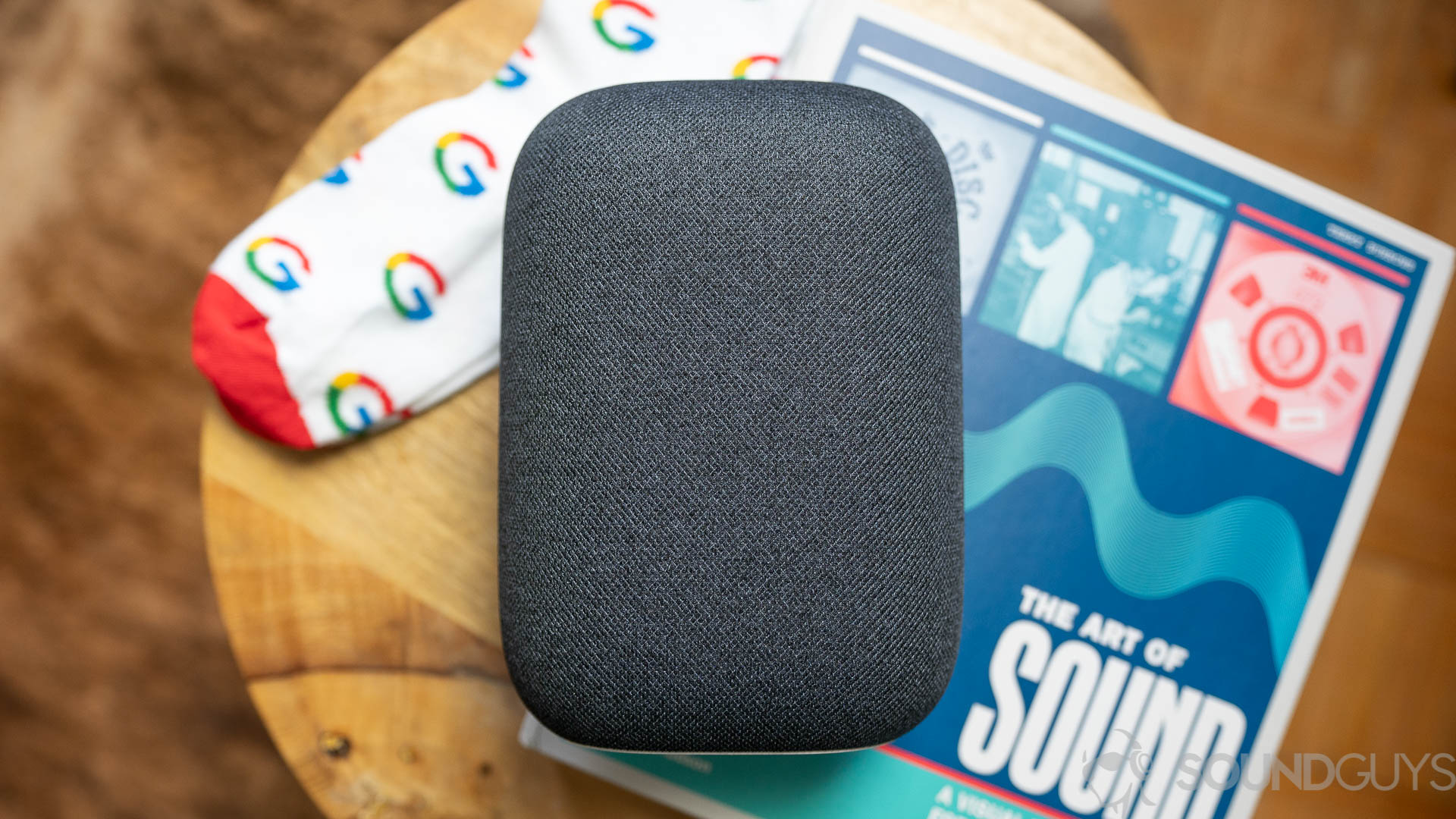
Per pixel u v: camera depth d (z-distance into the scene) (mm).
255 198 865
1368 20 776
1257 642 674
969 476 669
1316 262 688
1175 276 680
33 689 851
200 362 609
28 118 866
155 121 865
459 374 631
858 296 461
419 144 626
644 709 448
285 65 864
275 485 620
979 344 672
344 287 622
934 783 648
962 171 671
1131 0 793
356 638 616
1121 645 667
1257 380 683
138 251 861
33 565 851
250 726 854
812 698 450
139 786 848
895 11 666
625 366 454
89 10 869
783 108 479
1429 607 687
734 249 459
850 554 453
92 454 854
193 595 855
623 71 643
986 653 661
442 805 615
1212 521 676
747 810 630
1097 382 675
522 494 464
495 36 645
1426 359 707
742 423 453
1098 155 677
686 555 448
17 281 858
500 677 623
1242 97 778
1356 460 687
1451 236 752
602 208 459
